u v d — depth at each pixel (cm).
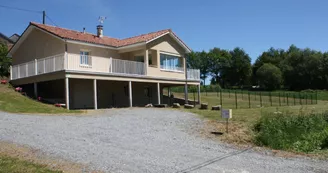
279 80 8200
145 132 1122
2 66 2748
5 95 1903
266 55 10262
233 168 705
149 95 2855
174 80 2684
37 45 2367
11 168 644
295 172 685
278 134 1071
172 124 1314
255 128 1215
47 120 1323
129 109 2009
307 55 8475
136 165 711
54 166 682
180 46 2802
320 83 7975
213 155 824
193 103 2966
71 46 2147
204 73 10619
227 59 10269
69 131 1090
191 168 699
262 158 808
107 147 878
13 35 4638
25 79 2178
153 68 2481
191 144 952
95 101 2011
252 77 10262
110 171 662
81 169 670
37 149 824
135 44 2380
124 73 2220
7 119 1296
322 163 770
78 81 2252
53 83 2342
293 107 2398
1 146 839
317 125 1277
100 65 2309
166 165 718
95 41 2305
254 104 3250
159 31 2639
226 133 1123
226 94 4825
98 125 1239
